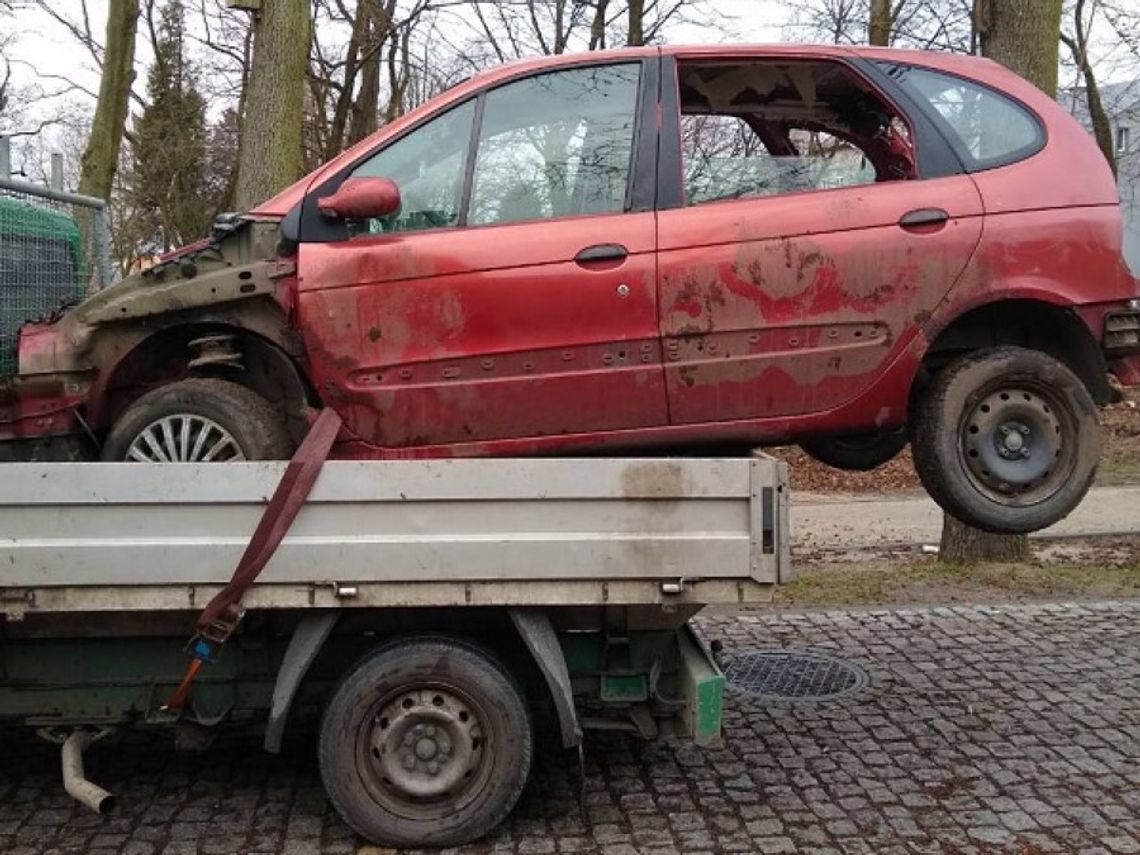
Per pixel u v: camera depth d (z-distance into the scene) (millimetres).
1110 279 4488
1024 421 4469
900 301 4387
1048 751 4949
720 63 4699
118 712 4285
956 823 4223
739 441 4430
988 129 4617
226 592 3744
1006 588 8023
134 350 4625
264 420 4391
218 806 4465
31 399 4574
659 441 4414
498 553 3826
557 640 4137
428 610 4141
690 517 3875
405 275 4340
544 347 4336
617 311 4340
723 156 4695
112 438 4371
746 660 6395
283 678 3977
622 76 4648
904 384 4434
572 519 3854
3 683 4242
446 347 4344
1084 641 6680
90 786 4074
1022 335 4691
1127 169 23328
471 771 4043
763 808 4383
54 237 5656
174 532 3783
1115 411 17266
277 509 3748
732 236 4379
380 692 3992
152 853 4035
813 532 11195
